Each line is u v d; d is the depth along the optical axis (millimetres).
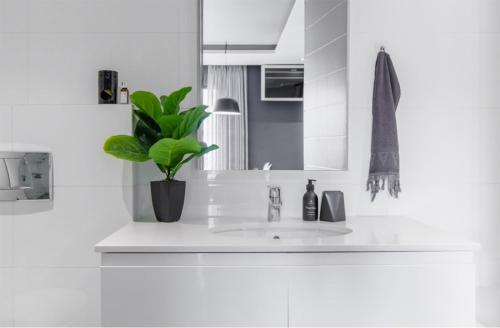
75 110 1580
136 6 1749
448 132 1771
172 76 1761
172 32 1760
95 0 1739
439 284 1220
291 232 1602
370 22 1774
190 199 1771
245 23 1783
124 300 1201
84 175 1589
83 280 1602
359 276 1215
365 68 1775
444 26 1768
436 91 1771
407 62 1769
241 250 1205
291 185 1782
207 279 1206
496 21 1771
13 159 1553
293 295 1210
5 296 1595
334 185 1783
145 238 1301
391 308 1219
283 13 1791
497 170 1777
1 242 1582
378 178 1707
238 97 1784
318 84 1792
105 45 1743
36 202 1584
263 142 1786
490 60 1772
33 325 1604
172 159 1526
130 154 1478
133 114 1626
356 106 1779
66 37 1732
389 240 1271
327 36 1790
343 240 1273
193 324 1206
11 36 1720
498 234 1776
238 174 1777
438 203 1772
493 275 1774
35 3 1722
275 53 1791
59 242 1592
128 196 1599
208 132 1771
